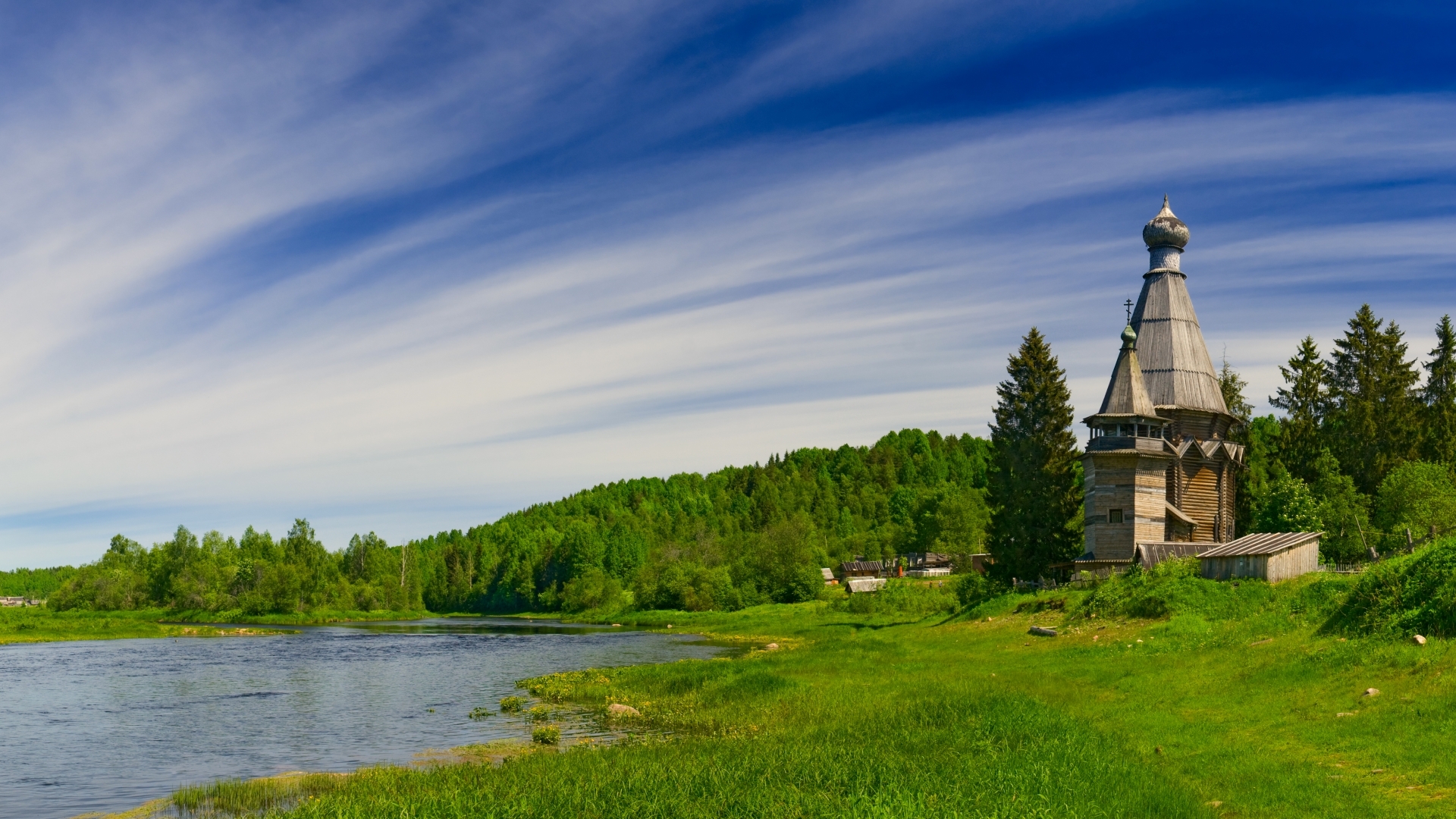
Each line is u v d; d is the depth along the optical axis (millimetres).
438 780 23000
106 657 74875
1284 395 85938
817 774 20453
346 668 61750
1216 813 17312
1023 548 77375
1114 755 21000
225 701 44344
